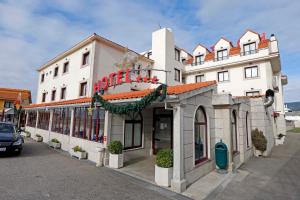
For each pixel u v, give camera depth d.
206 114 8.24
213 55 23.28
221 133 8.76
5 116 26.83
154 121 11.52
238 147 10.24
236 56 21.20
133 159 9.91
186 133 6.60
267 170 8.73
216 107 9.02
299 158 11.45
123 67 16.52
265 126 12.61
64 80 18.94
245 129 11.23
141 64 19.55
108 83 10.74
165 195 5.61
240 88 20.64
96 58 15.67
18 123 21.91
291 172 8.41
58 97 19.48
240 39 21.48
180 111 6.25
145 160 9.75
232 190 6.23
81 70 16.61
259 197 5.73
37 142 14.90
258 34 20.34
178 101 6.14
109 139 8.85
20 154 10.07
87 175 7.07
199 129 7.86
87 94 15.34
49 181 6.25
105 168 8.12
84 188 5.83
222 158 8.12
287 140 20.92
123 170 7.92
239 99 10.47
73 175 6.99
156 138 11.25
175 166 6.06
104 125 9.07
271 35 20.42
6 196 4.95
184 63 25.72
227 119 8.65
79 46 17.14
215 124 8.96
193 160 6.90
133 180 6.77
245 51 20.91
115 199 5.18
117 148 8.35
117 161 8.16
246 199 5.58
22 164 8.06
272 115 16.56
